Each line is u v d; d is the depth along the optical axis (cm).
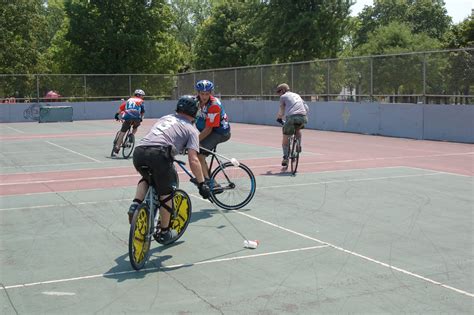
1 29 4625
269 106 2900
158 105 3847
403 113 2086
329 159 1406
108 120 3612
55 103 3578
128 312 439
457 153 1537
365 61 2264
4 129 2805
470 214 770
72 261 573
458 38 4666
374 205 829
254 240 645
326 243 630
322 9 3653
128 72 4844
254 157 1474
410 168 1230
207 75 3459
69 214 790
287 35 3691
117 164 1366
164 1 5059
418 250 602
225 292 480
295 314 432
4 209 826
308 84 2600
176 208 630
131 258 522
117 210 816
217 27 5300
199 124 814
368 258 574
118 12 4803
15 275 530
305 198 885
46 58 5472
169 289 489
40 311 441
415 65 2033
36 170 1264
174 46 5500
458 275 521
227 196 812
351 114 2347
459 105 1867
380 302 455
